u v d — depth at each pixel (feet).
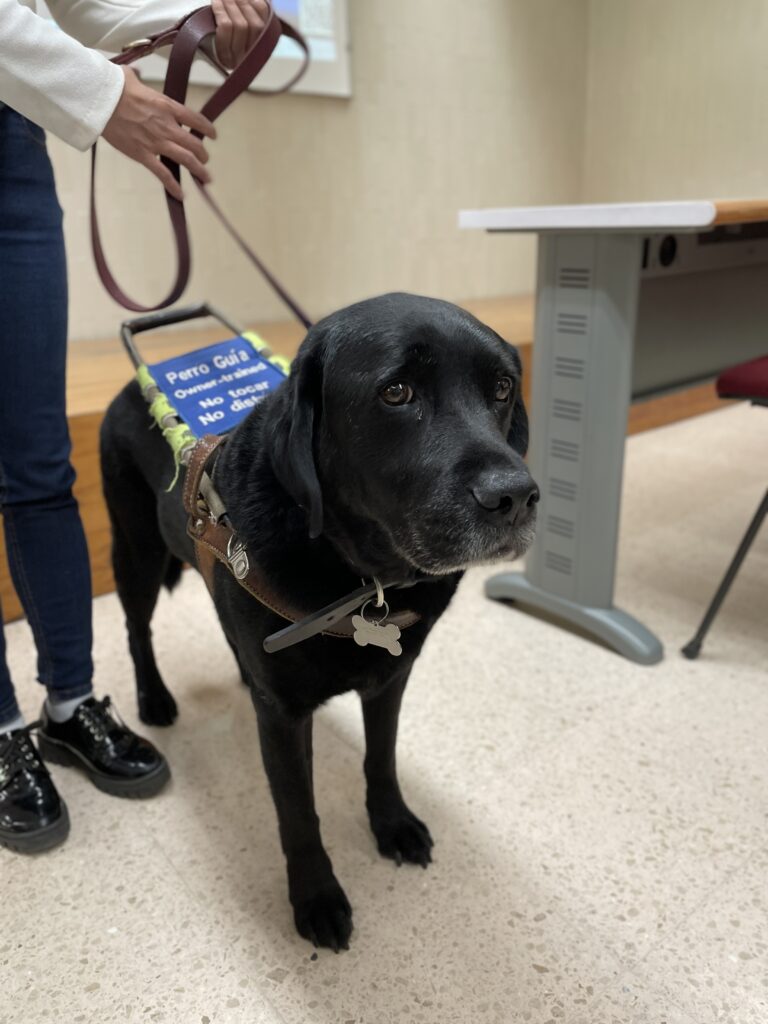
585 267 5.05
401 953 3.16
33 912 3.39
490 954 3.15
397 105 11.41
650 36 12.88
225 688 5.08
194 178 3.66
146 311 3.70
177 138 3.48
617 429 5.15
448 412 2.54
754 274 6.97
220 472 3.03
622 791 4.07
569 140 14.01
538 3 12.62
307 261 11.14
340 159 11.04
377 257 11.93
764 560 6.84
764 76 11.76
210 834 3.85
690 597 6.19
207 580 3.30
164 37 3.67
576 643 5.57
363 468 2.61
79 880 3.57
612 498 5.31
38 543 3.84
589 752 4.37
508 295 13.98
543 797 4.03
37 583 3.90
